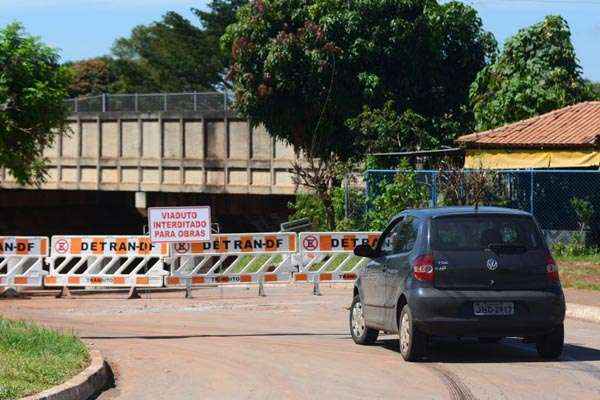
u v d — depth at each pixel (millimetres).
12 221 55188
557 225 29953
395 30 39688
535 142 30406
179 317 20125
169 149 49469
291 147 45094
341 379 12281
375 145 38000
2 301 24094
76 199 54781
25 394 10391
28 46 33094
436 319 13109
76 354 13062
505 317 13156
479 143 31672
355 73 40250
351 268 26469
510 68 37906
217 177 47906
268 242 25078
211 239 24953
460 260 13250
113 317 20234
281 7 40812
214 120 47906
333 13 39812
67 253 25625
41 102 33000
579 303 19891
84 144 52500
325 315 20219
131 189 50906
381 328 14664
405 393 11266
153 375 12922
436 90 41469
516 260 13336
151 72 87875
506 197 29859
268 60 39812
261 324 18766
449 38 41250
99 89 88812
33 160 34875
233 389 11742
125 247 25266
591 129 30609
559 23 37812
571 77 37406
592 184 29781
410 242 13859
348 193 33375
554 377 12289
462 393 11219
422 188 31203
